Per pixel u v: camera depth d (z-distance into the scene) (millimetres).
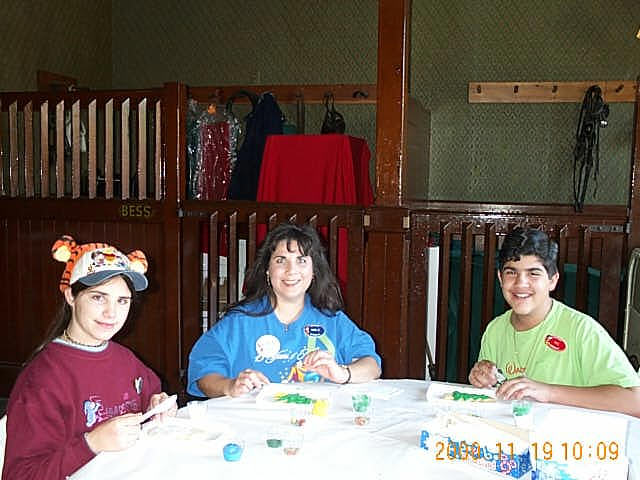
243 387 1733
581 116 4129
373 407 1644
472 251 3010
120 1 5477
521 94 4137
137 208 3324
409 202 3447
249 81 5305
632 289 2811
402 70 2945
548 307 1921
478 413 1594
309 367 1842
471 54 4844
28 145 3451
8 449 1406
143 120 3301
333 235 3061
